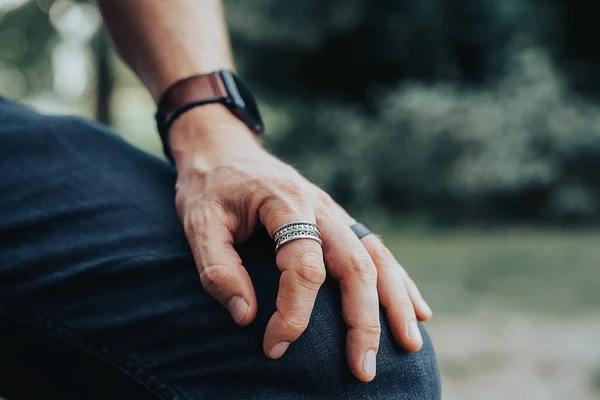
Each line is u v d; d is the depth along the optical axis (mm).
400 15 7328
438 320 3055
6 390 564
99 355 522
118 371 520
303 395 490
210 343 505
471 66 7695
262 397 490
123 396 520
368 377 485
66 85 8141
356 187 7105
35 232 547
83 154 604
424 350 536
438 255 5051
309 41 7332
